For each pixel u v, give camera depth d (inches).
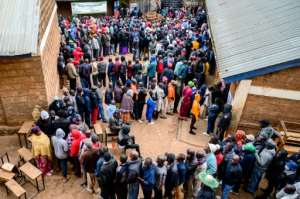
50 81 486.9
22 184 377.4
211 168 330.6
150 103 498.3
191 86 510.3
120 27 797.9
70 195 368.5
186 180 343.6
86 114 470.0
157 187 330.0
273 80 415.8
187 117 530.9
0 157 412.5
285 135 414.0
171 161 321.1
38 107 437.4
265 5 581.6
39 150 371.2
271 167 353.4
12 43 384.8
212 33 585.3
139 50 756.0
